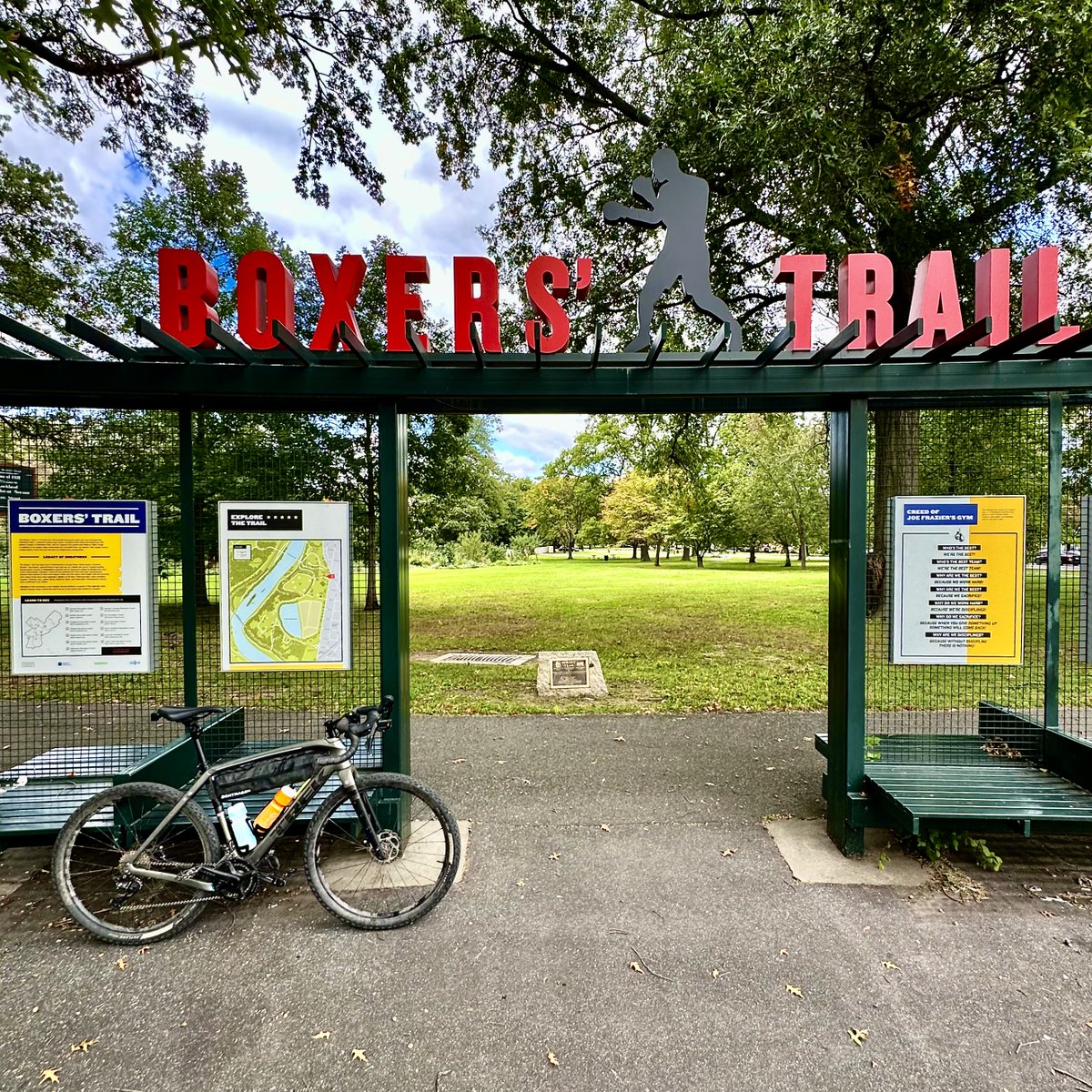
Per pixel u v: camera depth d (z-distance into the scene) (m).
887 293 2.84
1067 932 2.43
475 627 11.29
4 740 4.91
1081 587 3.38
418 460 12.66
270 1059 1.81
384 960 2.26
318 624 3.11
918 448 3.84
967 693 5.31
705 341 9.84
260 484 3.83
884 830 3.34
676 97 7.45
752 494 30.16
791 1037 1.88
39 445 3.58
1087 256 7.91
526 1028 1.93
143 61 6.65
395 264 2.83
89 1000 2.06
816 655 8.30
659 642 9.40
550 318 2.88
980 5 5.71
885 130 6.50
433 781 4.09
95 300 11.02
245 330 2.72
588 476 30.25
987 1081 1.72
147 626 3.07
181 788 3.27
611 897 2.69
